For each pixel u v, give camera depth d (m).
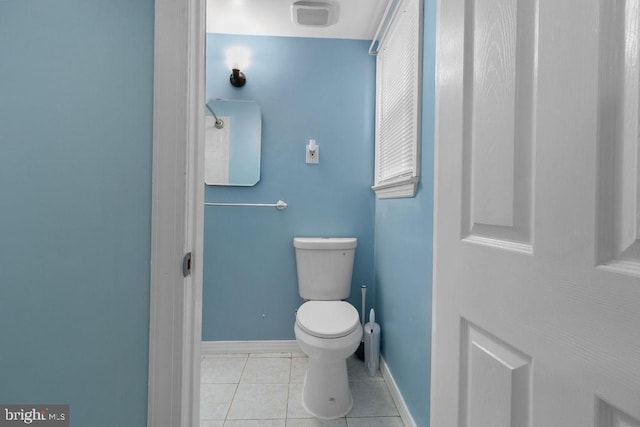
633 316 0.35
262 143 2.15
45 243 0.72
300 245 2.01
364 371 1.93
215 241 2.14
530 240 0.50
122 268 0.73
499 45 0.56
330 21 1.95
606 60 0.39
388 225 1.81
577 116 0.42
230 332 2.15
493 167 0.58
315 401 1.54
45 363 0.73
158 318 0.73
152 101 0.73
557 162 0.45
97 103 0.72
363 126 2.19
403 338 1.51
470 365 0.65
